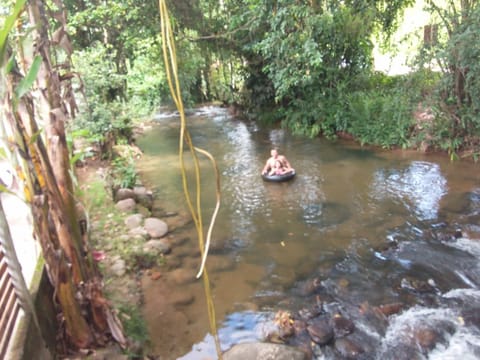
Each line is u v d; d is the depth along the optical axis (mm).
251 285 3531
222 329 2953
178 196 5969
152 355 2646
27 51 1893
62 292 2193
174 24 9633
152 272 3703
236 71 12656
